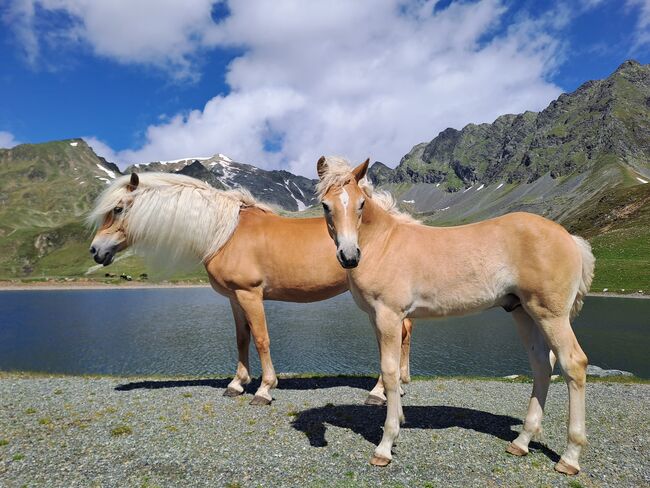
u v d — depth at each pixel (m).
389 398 5.15
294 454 5.39
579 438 4.87
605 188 152.00
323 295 7.71
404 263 5.16
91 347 28.48
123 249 8.55
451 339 27.44
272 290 7.68
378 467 5.04
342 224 4.84
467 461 5.20
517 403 8.12
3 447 5.67
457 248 5.19
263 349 7.59
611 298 45.66
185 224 7.76
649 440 5.93
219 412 7.03
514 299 5.32
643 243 69.56
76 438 5.95
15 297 73.38
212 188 8.34
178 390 8.66
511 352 23.52
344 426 6.38
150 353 25.98
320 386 9.44
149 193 8.02
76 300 66.56
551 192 195.88
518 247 5.01
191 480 4.77
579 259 5.02
